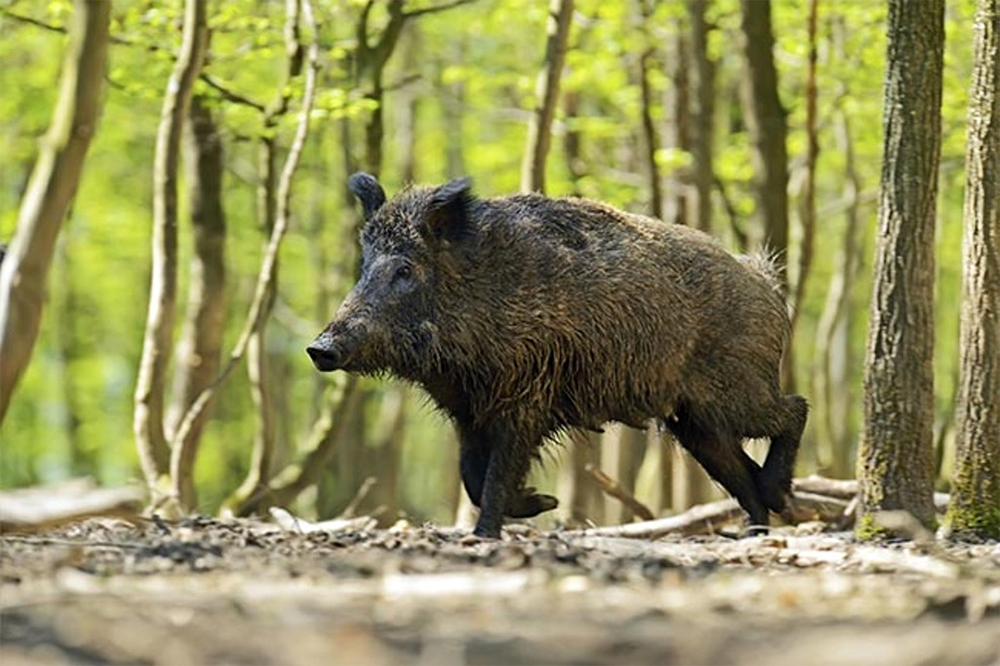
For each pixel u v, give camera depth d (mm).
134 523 12219
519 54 28938
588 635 6680
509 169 29734
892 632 6770
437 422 16031
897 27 12391
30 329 10727
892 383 12438
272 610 7082
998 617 7098
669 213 25047
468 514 20297
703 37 21203
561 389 12617
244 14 19234
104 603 7234
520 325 12328
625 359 12688
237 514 18469
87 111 10664
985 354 12297
